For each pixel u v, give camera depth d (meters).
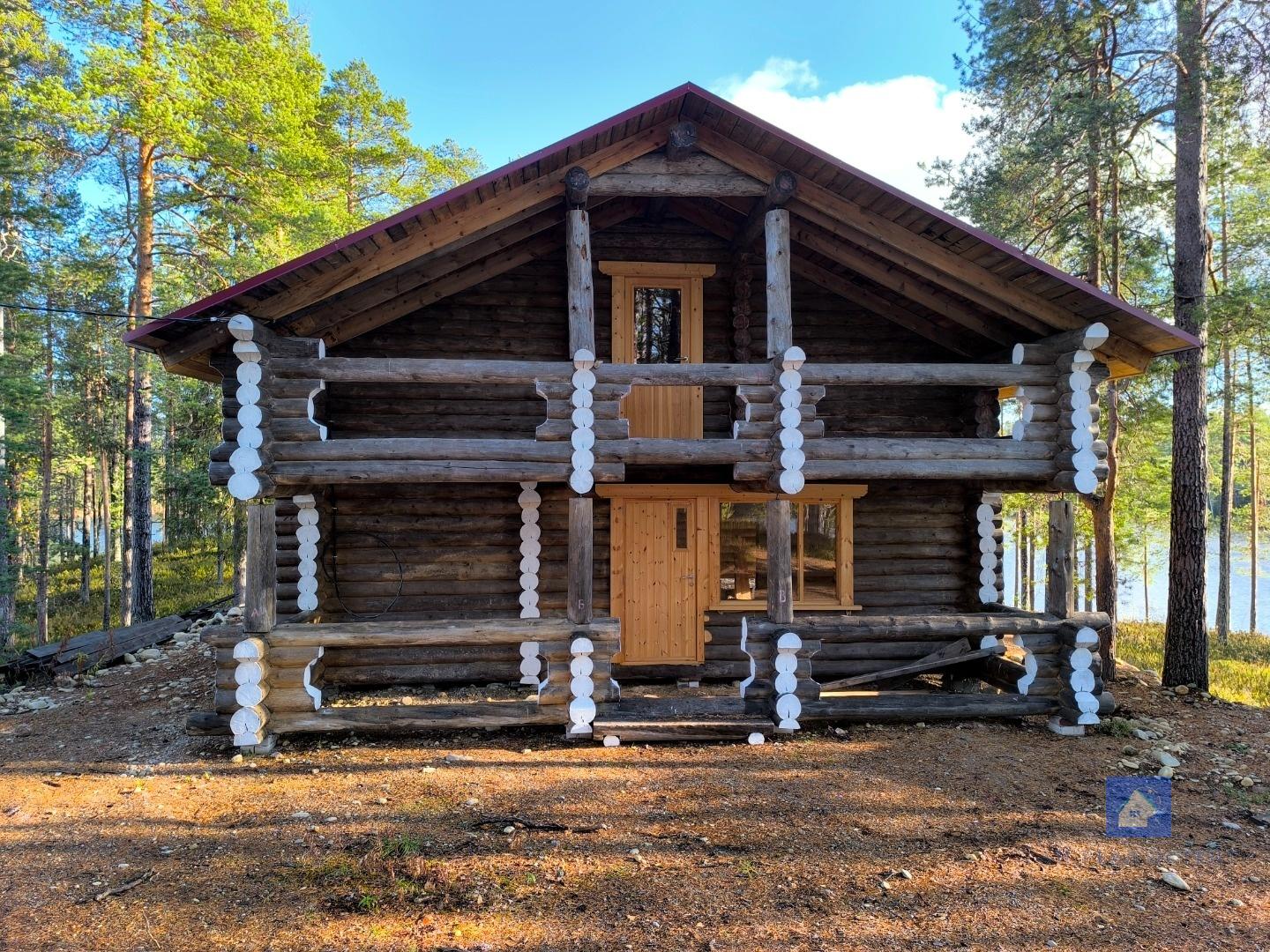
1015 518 21.97
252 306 6.10
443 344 8.29
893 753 5.99
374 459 6.23
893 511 9.02
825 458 6.63
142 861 4.12
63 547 19.66
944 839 4.45
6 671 9.18
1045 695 6.70
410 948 3.31
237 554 16.14
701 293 8.51
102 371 18.83
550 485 8.48
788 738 6.36
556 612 8.43
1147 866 4.16
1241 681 13.02
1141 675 10.51
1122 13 9.83
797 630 6.46
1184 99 9.27
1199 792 5.28
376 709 6.15
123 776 5.47
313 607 7.85
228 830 4.51
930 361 8.87
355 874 3.96
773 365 6.60
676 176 6.74
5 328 15.02
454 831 4.50
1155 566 24.86
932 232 6.68
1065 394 6.81
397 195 21.52
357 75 20.28
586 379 6.34
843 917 3.59
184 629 11.98
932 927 3.51
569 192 6.46
